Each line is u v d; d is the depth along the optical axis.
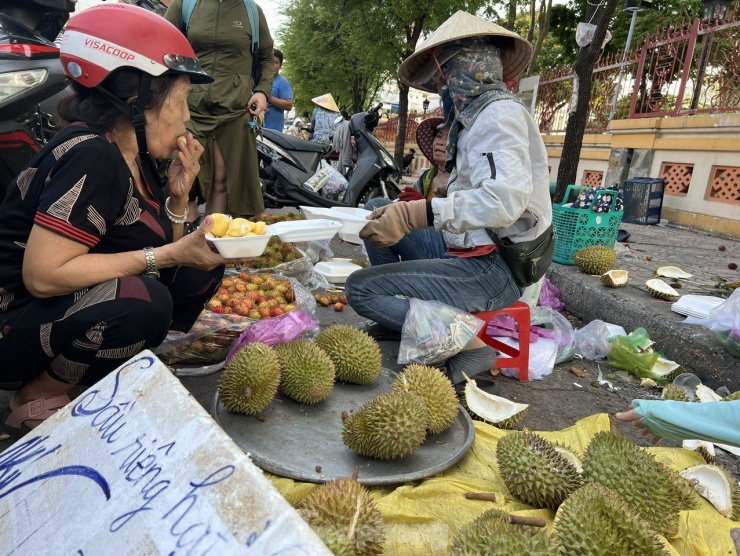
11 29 4.01
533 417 2.98
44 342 2.06
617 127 10.25
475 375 3.37
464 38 2.88
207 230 2.13
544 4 13.98
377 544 1.45
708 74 8.75
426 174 3.69
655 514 1.82
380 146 7.38
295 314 3.06
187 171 2.55
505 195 2.57
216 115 4.75
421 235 3.77
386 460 2.20
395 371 3.28
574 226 5.39
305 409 2.55
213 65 4.66
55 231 1.92
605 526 1.52
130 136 2.14
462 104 2.90
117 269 2.10
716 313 3.56
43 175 1.98
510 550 1.43
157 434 1.21
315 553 0.85
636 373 3.60
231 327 2.99
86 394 1.45
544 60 19.72
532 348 3.60
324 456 2.19
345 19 13.89
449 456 2.27
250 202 5.20
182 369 3.00
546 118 13.01
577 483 1.93
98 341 2.09
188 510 1.02
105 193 2.01
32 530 1.21
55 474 1.29
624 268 5.41
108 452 1.25
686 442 2.70
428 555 1.76
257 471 1.01
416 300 3.08
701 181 8.49
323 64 22.12
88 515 1.15
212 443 1.10
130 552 1.03
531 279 3.17
